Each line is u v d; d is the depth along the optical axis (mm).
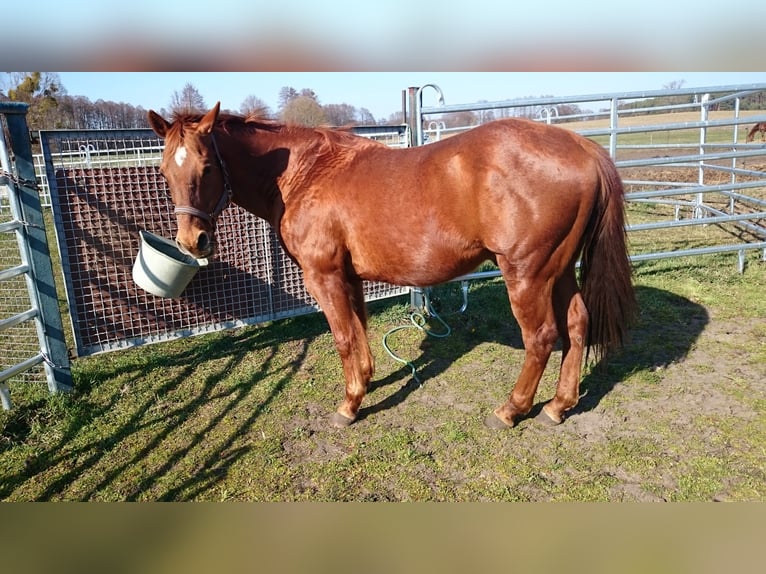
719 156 4816
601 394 3307
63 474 2773
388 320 4766
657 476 2531
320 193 2924
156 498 2559
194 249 2762
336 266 2988
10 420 3230
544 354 2805
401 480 2621
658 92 4367
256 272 4453
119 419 3295
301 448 2941
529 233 2543
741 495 2369
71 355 4105
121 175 3785
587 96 4332
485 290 5418
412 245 2754
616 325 2877
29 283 3385
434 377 3680
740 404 3094
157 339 4121
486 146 2555
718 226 7504
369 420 3191
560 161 2496
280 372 3863
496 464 2705
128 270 3924
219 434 3104
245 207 3314
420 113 4316
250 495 2555
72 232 3664
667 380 3424
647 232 7418
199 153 2719
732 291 4855
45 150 3453
